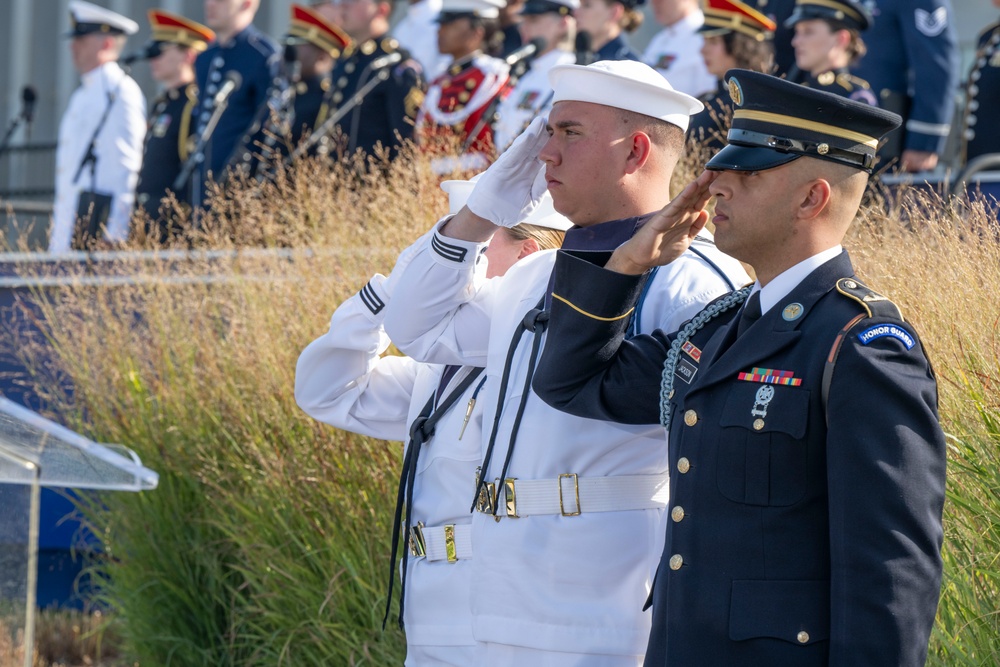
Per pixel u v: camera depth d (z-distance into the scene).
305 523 10.99
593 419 6.34
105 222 19.69
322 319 11.73
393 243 12.06
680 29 16.62
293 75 18.67
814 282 5.23
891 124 5.32
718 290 6.42
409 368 8.53
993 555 7.09
